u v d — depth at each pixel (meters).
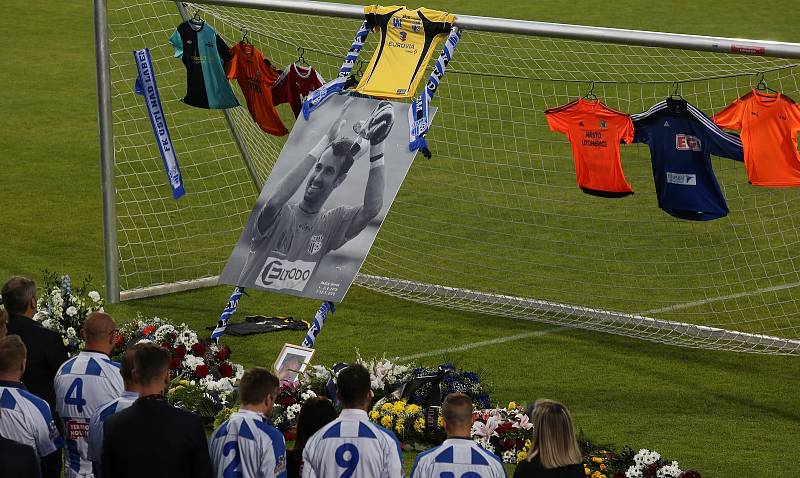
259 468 21.03
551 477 20.00
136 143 63.50
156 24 84.62
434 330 40.75
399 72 36.12
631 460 28.34
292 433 30.92
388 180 34.31
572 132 36.12
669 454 30.53
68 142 65.50
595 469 28.30
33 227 51.53
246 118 47.94
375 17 36.78
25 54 84.88
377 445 20.95
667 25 95.12
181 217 53.56
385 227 52.03
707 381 36.25
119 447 20.38
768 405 34.28
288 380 32.47
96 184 58.34
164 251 49.50
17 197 55.84
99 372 24.81
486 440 29.94
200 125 66.31
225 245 50.31
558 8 101.75
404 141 34.81
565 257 48.38
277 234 35.19
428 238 50.78
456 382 32.12
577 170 36.53
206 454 20.64
